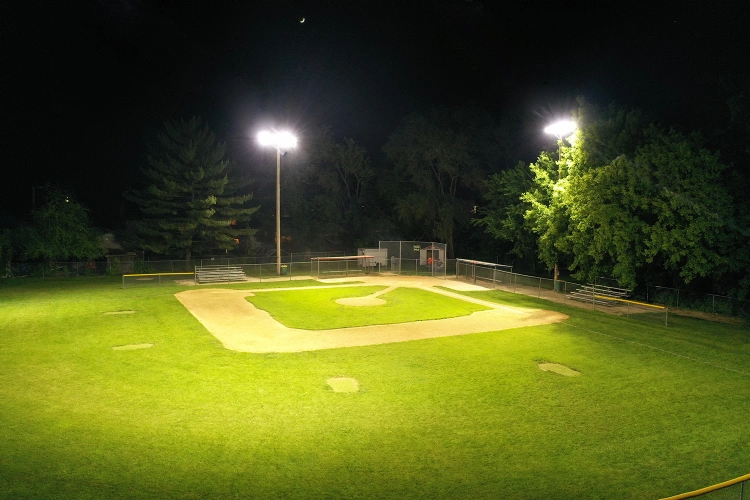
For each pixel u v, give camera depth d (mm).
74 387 16672
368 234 62250
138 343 22250
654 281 34656
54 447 12352
